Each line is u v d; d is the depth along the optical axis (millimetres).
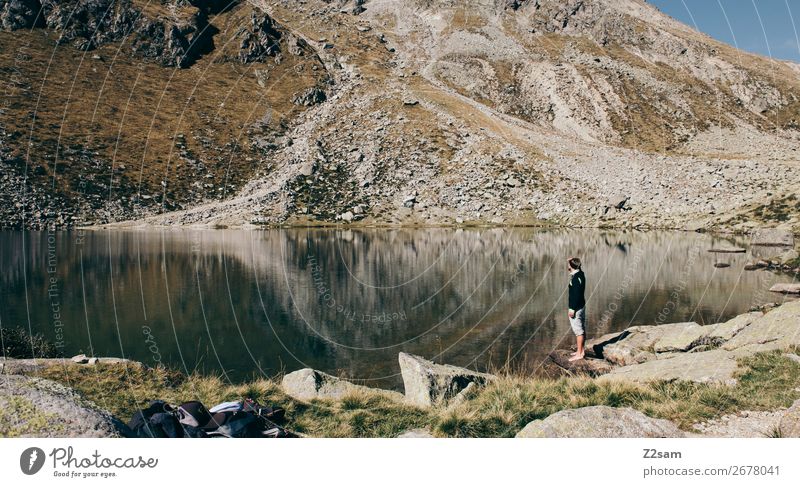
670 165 89438
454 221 77562
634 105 142875
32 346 13305
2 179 65812
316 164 91188
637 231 65750
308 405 8781
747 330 11203
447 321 20438
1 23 91000
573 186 84375
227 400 8641
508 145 97500
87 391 8281
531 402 8320
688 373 9086
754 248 45250
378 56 150875
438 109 109375
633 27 186750
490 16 186500
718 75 170000
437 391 9094
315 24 165625
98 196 70812
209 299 24156
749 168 82438
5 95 77812
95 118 82750
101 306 22016
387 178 89688
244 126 97688
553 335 17859
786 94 160000
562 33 181000
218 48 114250
